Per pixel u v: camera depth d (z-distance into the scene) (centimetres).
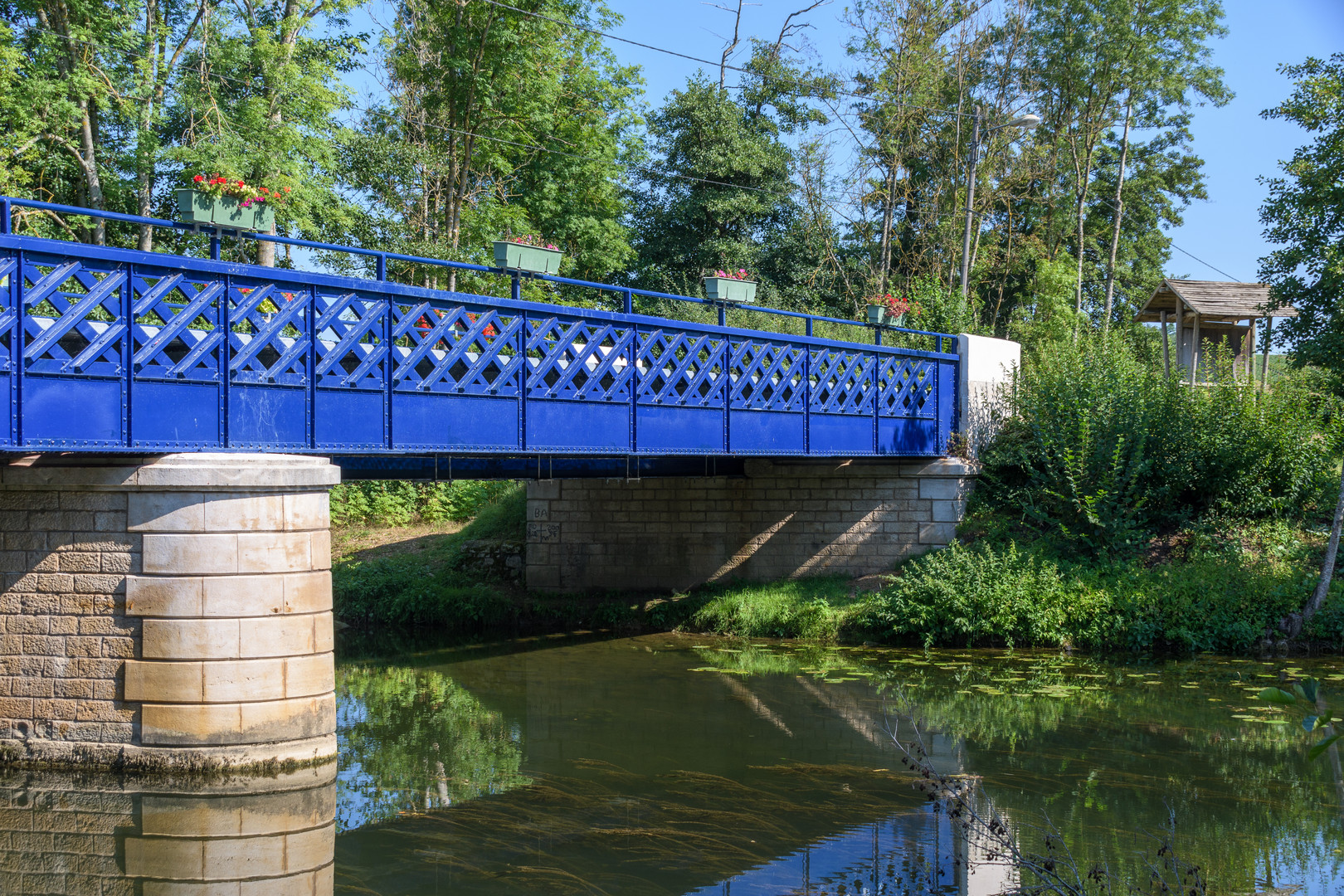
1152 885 634
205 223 905
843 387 1576
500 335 1105
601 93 3122
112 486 875
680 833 777
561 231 3081
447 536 2258
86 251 822
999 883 664
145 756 879
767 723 1141
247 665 880
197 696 873
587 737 1091
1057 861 690
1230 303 2436
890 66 3266
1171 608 1509
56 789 856
